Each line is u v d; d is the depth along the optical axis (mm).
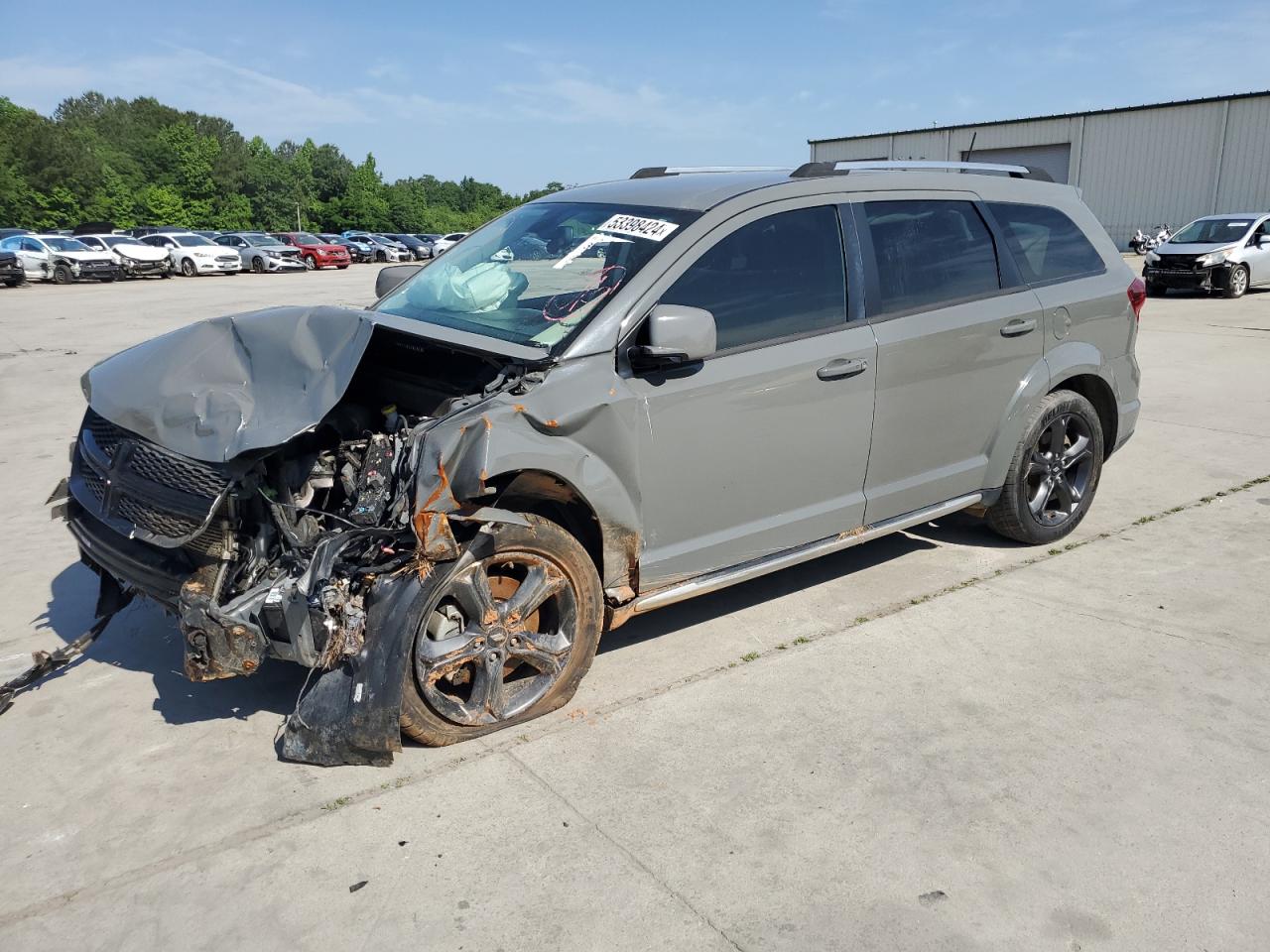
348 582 3072
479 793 3090
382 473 3268
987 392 4648
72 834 2926
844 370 4020
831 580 4809
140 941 2492
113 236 33688
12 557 5270
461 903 2611
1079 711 3549
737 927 2518
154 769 3260
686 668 3922
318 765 3244
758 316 3857
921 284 4402
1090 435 5215
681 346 3373
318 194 107375
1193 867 2719
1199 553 5059
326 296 23797
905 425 4344
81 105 125000
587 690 3754
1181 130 35562
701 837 2873
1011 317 4660
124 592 3949
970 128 41625
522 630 3402
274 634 3189
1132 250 37594
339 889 2672
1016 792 3066
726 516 3871
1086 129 38062
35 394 10422
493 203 153000
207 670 3162
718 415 3709
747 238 3873
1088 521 5598
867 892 2641
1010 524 5039
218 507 3123
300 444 3400
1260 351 11531
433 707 3232
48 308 21188
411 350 3928
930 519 4629
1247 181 34312
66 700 3727
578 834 2891
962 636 4172
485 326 3752
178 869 2760
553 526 3408
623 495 3508
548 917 2557
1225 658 3930
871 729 3449
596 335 3471
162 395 3324
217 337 3562
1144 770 3184
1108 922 2516
